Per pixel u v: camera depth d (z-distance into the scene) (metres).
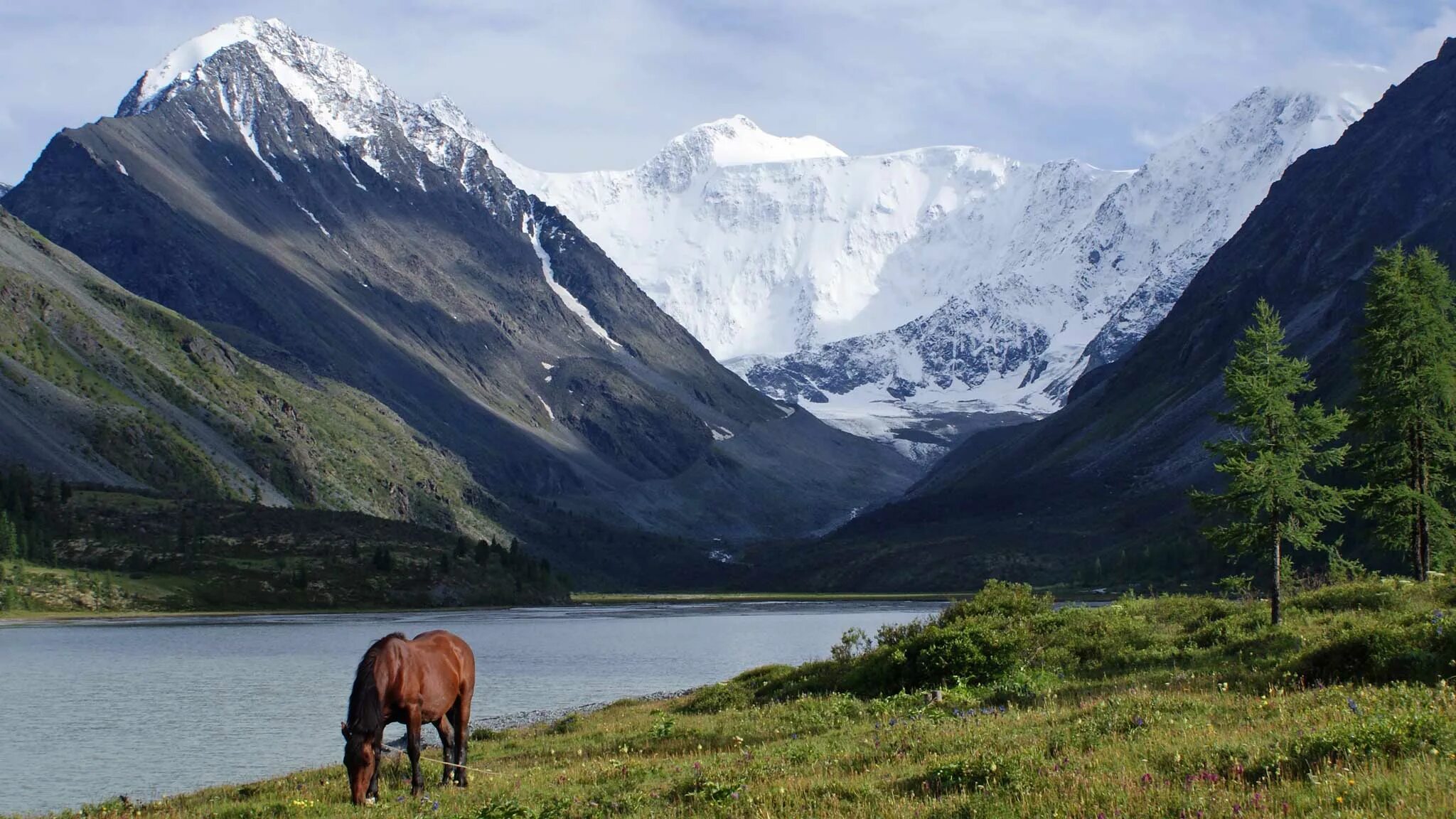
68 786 50.94
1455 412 61.41
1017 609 58.56
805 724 40.44
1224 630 50.88
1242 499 54.34
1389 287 62.03
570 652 124.19
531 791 28.81
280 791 35.22
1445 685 28.80
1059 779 21.92
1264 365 55.06
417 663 29.86
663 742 40.69
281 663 107.62
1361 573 64.88
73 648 123.19
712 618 195.00
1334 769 20.78
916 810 21.45
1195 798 19.78
